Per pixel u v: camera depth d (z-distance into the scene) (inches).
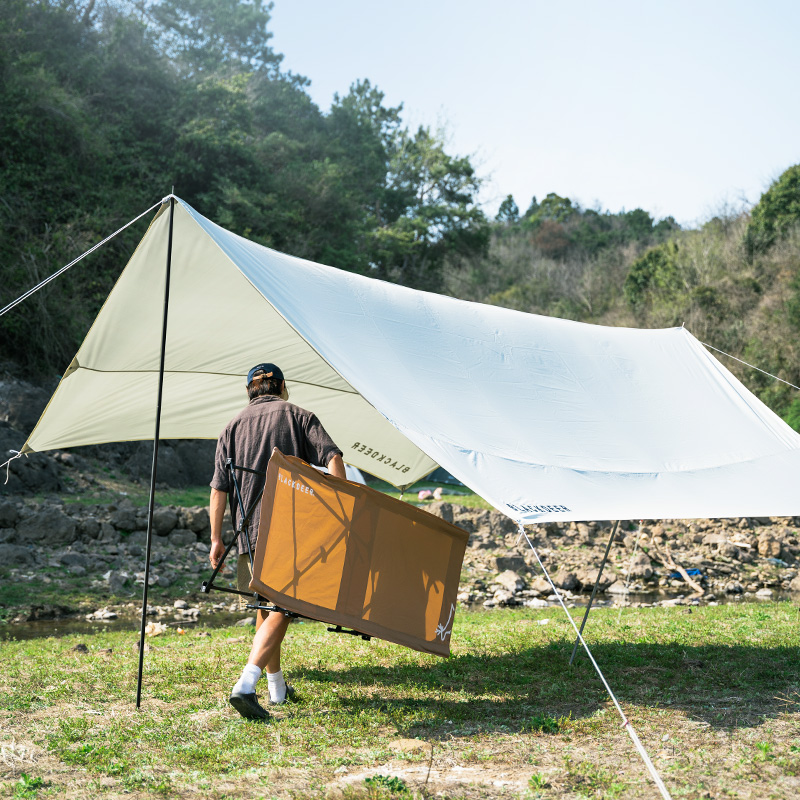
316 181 1352.1
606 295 2080.5
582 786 116.9
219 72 1530.5
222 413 259.0
